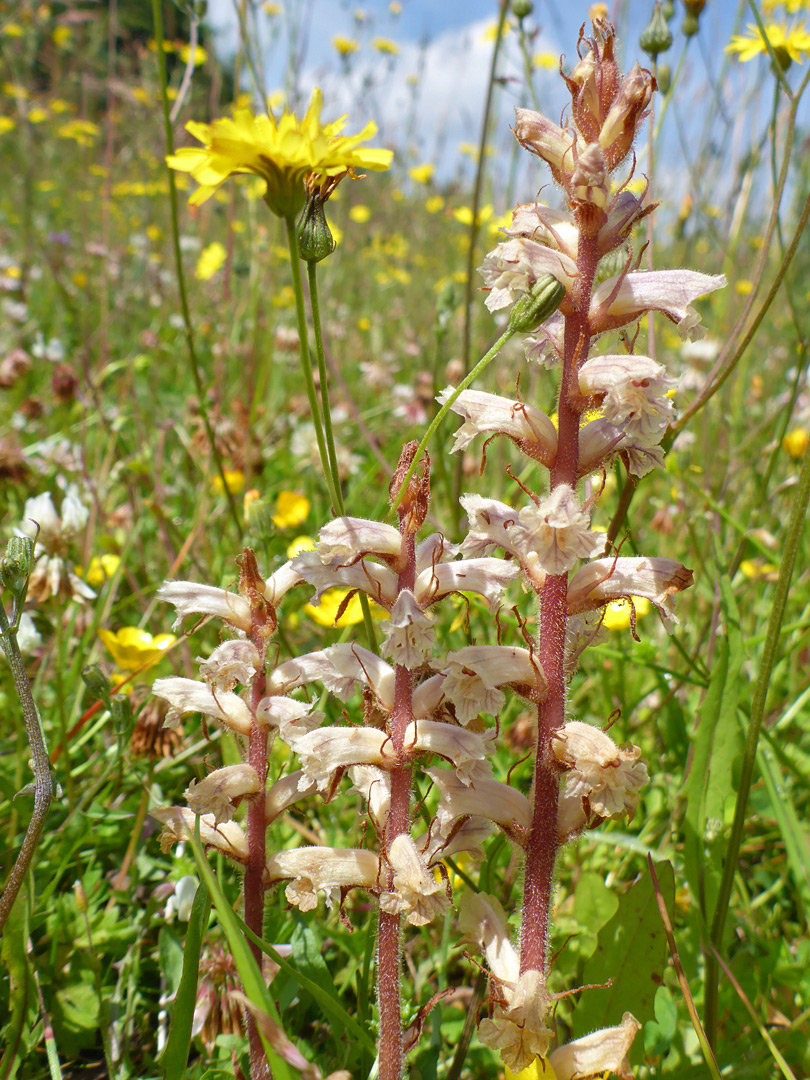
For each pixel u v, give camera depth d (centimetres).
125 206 85
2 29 61
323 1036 18
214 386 39
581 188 12
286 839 22
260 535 22
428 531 31
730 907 21
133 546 36
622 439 13
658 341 50
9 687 26
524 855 13
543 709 13
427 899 12
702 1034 15
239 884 20
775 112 23
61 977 19
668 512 36
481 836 14
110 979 20
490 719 14
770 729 25
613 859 23
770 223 21
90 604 30
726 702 19
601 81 12
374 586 13
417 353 62
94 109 87
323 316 56
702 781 17
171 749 23
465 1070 17
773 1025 18
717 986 17
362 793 14
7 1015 18
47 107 74
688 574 13
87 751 26
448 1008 18
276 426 47
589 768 12
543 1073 13
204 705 14
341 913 14
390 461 40
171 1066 13
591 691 29
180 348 57
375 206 84
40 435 45
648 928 16
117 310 61
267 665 14
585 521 12
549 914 13
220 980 17
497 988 13
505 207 40
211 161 16
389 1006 14
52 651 27
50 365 53
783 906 22
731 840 16
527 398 37
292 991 16
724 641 19
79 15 65
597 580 13
